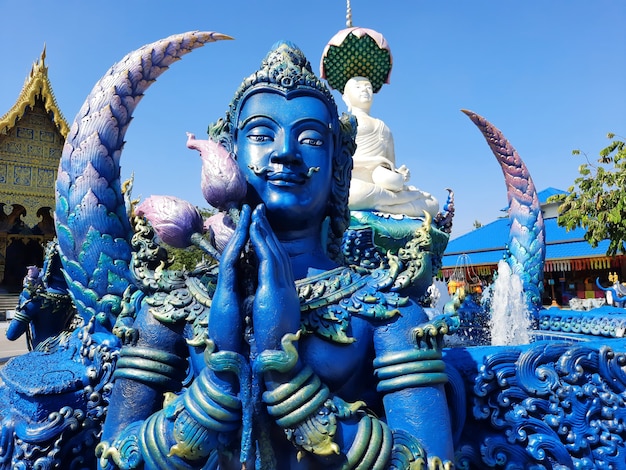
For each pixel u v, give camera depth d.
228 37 3.43
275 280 1.47
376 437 1.44
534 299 4.66
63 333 4.27
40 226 30.38
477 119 5.16
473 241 21.75
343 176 1.99
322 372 1.58
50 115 27.47
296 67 1.89
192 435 1.39
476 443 1.98
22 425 2.36
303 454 1.45
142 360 1.69
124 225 3.10
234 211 1.71
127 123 3.18
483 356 2.08
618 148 13.75
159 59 3.24
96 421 2.44
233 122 1.93
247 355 1.49
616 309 4.18
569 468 1.96
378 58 5.99
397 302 1.70
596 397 2.08
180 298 1.73
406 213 5.07
